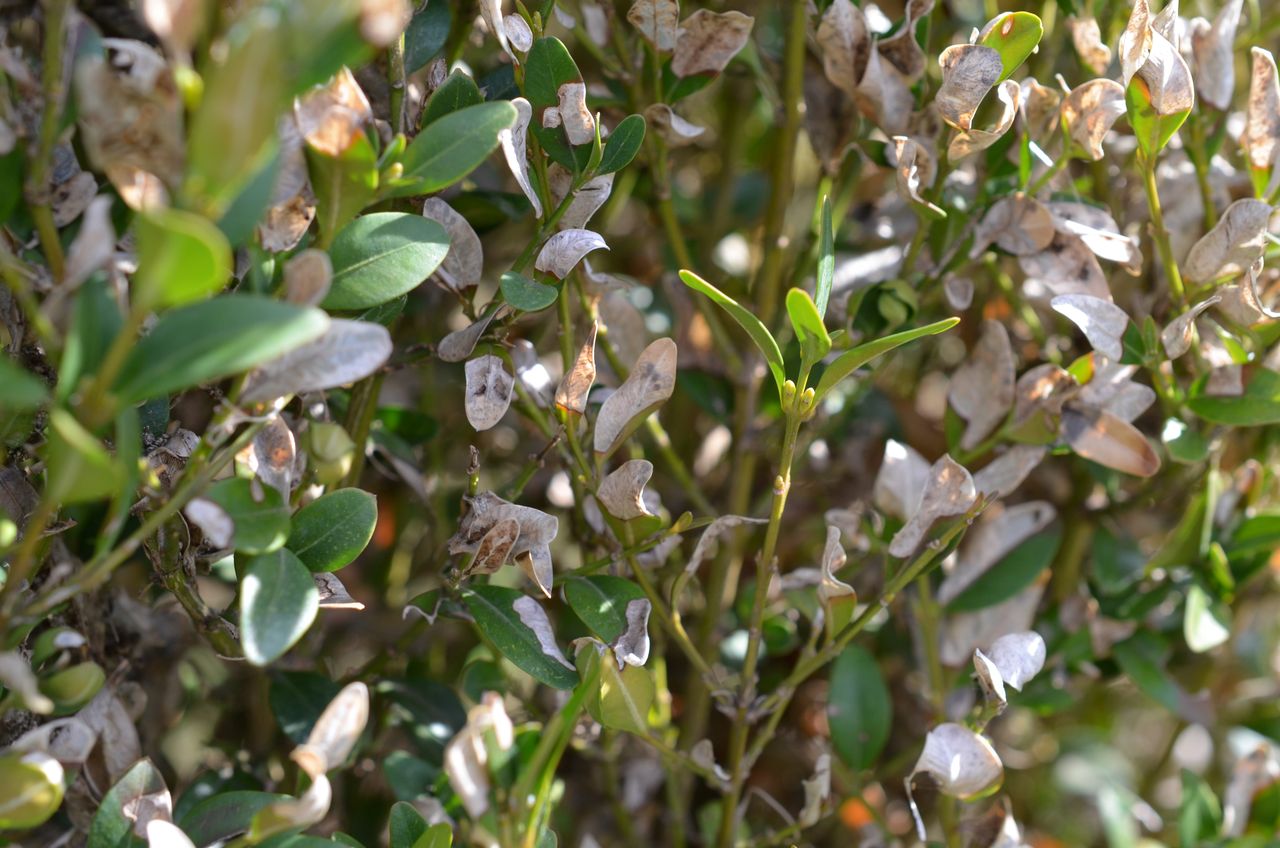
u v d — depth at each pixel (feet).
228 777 1.49
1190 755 2.02
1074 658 1.59
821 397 1.27
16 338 1.23
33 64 1.21
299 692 1.46
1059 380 1.42
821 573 1.37
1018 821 2.00
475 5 1.43
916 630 1.58
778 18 1.76
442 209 1.32
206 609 1.29
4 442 1.24
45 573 1.33
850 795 1.55
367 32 1.05
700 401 1.60
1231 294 1.37
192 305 1.08
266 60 1.02
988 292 1.69
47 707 1.14
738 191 1.94
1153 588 1.57
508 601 1.33
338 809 1.54
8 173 1.16
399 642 1.48
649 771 1.59
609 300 1.48
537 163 1.33
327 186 1.18
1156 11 1.57
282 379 1.15
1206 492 1.49
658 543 1.35
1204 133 1.45
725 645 1.62
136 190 1.13
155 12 1.04
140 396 1.07
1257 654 1.79
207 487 1.17
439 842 1.26
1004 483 1.46
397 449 1.53
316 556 1.24
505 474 1.76
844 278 1.51
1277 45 1.74
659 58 1.41
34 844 1.41
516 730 1.39
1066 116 1.37
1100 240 1.38
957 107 1.32
